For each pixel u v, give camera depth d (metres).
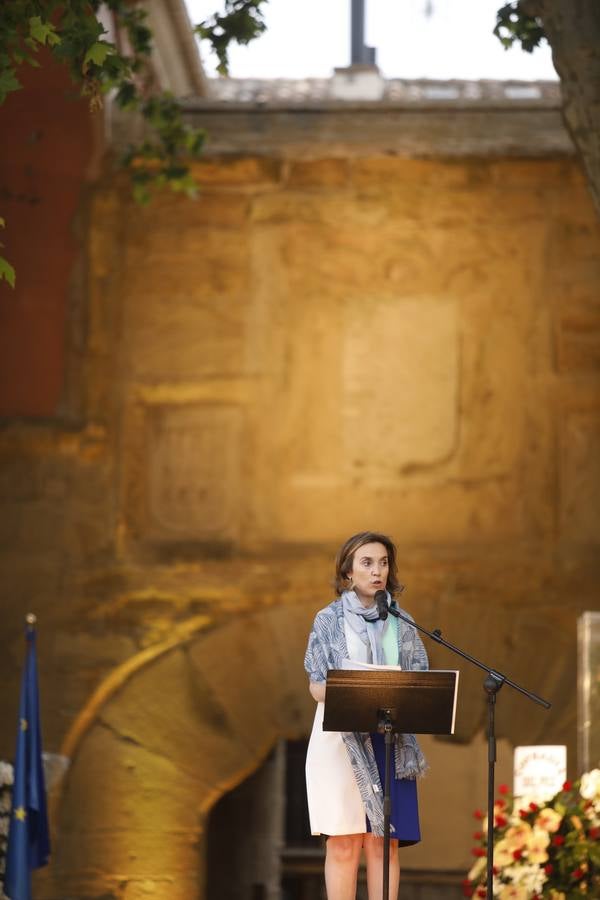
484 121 18.78
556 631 17.61
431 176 18.66
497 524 17.97
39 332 18.45
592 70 12.61
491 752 9.73
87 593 17.95
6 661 17.72
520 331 18.30
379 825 9.05
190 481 18.22
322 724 8.95
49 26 11.48
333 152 18.75
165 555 18.09
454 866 24.14
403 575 17.88
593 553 17.78
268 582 17.95
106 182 18.73
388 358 18.36
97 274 18.55
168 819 17.48
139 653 17.81
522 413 18.16
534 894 12.27
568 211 18.47
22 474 18.19
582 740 15.75
